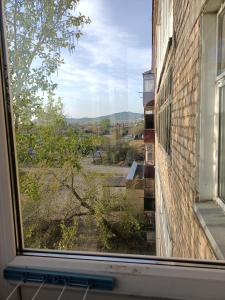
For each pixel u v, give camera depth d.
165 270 0.60
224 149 1.31
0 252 0.65
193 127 1.55
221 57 1.31
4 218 0.66
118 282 0.60
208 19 1.32
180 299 0.57
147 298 0.59
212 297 0.56
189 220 1.61
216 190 1.36
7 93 0.69
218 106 1.34
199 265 0.62
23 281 0.62
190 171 1.62
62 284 0.61
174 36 2.39
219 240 0.98
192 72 1.59
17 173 0.75
